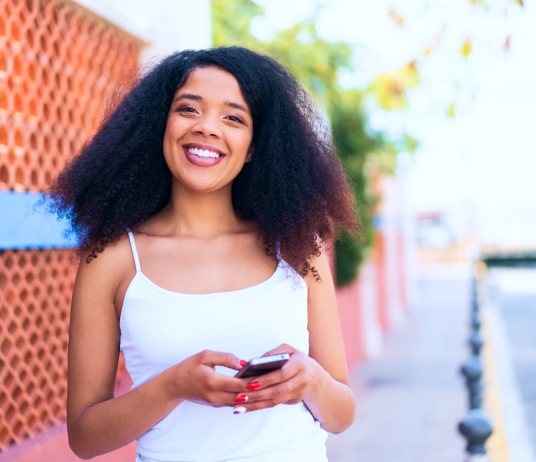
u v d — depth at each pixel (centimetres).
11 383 256
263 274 148
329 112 689
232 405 126
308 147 164
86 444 137
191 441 137
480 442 283
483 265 2511
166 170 161
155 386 128
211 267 146
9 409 257
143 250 147
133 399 131
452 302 1723
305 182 158
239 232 157
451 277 2644
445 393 675
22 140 267
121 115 162
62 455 265
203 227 154
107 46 321
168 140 150
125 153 156
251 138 159
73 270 298
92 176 155
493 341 982
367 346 925
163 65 164
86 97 308
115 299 145
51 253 285
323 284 157
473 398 407
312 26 629
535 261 2888
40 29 276
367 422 572
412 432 536
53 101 288
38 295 276
